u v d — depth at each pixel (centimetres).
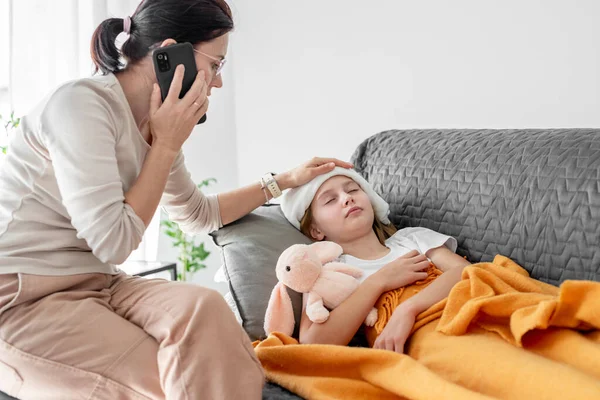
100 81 110
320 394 105
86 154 101
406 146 169
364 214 147
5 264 102
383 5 217
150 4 115
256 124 261
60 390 96
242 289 142
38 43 209
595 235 118
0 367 100
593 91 174
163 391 93
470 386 103
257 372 94
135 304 103
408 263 135
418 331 121
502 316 112
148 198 108
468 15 197
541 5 181
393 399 106
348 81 230
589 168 123
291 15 244
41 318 99
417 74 211
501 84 192
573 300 102
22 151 107
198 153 267
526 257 131
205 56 117
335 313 127
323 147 242
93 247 102
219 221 150
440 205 152
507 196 137
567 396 88
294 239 151
